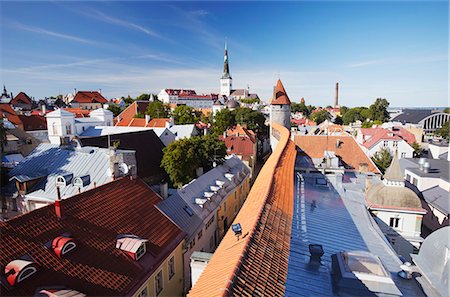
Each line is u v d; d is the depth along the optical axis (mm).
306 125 116438
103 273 14750
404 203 19359
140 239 17047
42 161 28172
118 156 24953
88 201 17609
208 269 9586
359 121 133750
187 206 26672
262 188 15922
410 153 58969
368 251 13594
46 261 13430
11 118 72062
